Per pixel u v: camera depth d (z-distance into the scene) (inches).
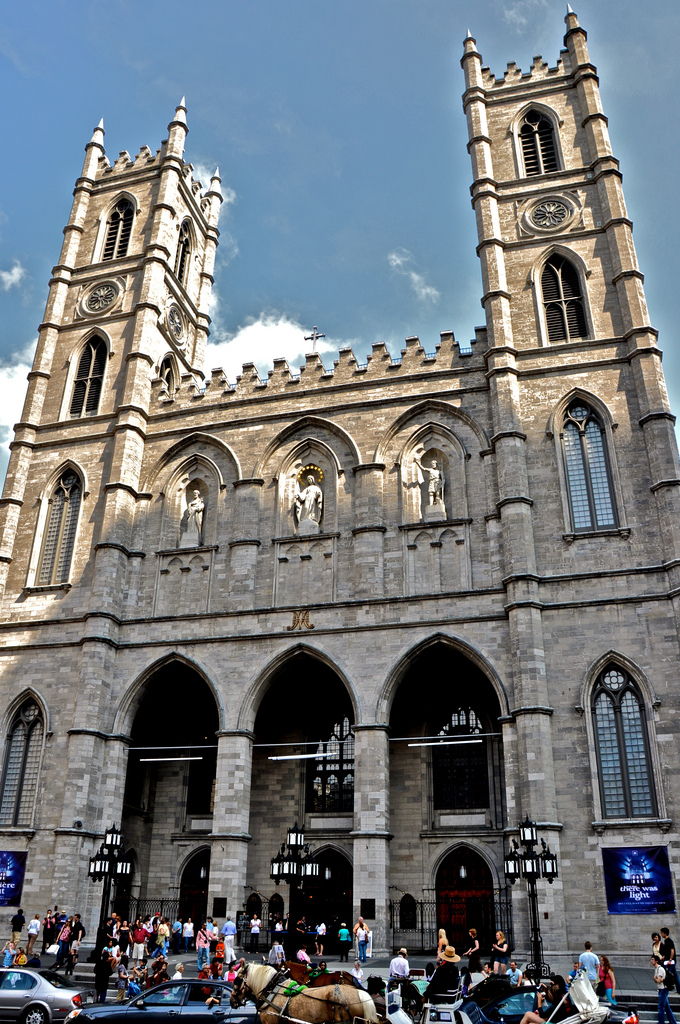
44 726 1829.5
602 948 1389.0
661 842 1423.5
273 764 1911.9
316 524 1887.3
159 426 2121.1
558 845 1451.8
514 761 1535.4
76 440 2155.5
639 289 1873.8
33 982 1029.8
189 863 1921.8
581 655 1576.0
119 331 2292.1
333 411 1971.0
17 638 1941.4
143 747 1866.4
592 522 1707.7
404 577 1761.8
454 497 1814.7
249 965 650.2
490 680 1608.0
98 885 1680.6
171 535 1990.7
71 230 2502.5
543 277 2000.5
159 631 1846.7
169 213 2474.2
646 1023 981.8
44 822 1734.7
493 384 1855.3
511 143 2193.7
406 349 1995.6
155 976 1181.7
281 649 1743.4
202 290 2689.5
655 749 1481.3
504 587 1667.1
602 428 1781.5
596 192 2047.2
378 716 1635.1
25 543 2075.5
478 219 2101.4
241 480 1951.3
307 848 1691.7
